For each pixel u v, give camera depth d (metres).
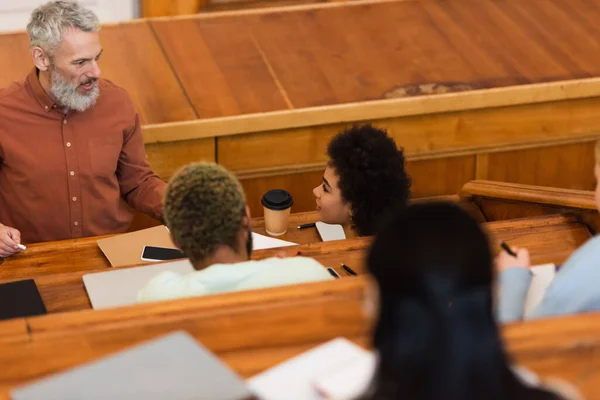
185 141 5.19
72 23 4.09
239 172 5.38
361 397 1.44
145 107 5.27
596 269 2.43
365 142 3.71
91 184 4.45
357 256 3.62
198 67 5.75
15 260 3.98
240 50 5.98
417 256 1.42
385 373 1.42
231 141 5.27
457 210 1.47
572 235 4.12
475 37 6.18
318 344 2.01
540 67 5.77
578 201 4.23
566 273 2.46
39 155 4.35
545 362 1.84
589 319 1.97
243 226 2.81
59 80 4.16
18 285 3.34
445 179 5.75
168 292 2.65
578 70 5.73
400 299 1.42
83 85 4.21
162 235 4.14
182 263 3.58
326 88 5.52
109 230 4.60
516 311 2.46
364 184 3.70
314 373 1.85
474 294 1.42
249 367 1.93
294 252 3.62
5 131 4.32
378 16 6.47
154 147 5.15
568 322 1.96
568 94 5.55
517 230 4.12
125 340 2.01
